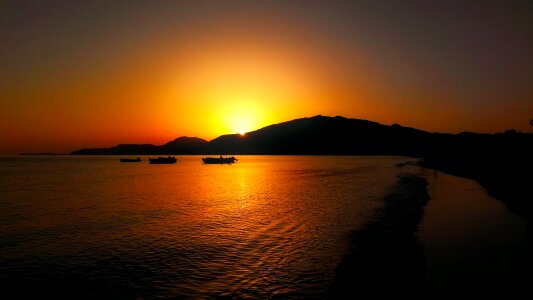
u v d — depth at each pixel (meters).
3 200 36.41
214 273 13.15
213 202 32.09
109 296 11.62
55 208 30.58
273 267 13.43
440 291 10.56
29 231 21.44
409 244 15.90
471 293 10.39
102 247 17.41
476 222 20.73
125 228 21.62
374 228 19.45
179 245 17.22
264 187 46.03
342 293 10.73
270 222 22.00
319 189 42.28
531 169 46.53
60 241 18.81
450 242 16.16
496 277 11.64
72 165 147.25
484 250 14.76
